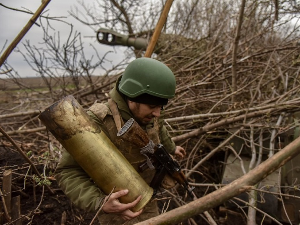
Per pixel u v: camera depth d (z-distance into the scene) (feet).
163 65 4.86
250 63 13.44
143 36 21.18
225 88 12.22
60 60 13.76
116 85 5.18
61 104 4.50
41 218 7.45
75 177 4.97
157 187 5.47
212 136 10.70
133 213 4.61
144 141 4.91
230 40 13.71
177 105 12.18
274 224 8.11
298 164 7.98
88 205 4.66
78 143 4.45
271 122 10.45
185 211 2.82
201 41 17.33
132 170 4.78
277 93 11.40
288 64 12.83
